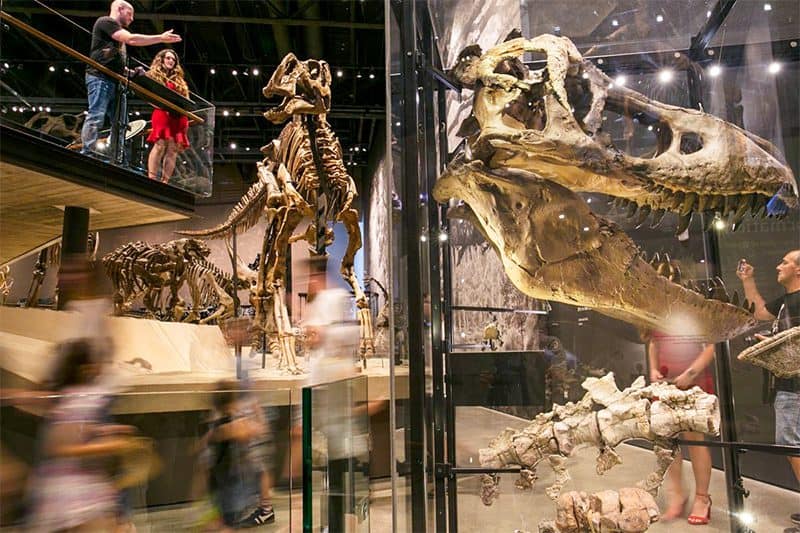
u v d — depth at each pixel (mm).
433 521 1582
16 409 1763
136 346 4555
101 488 1971
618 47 2061
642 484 1759
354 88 10133
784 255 1863
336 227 11602
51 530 1760
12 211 5605
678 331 1886
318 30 9211
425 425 1540
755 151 1785
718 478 1882
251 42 9391
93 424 1975
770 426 1869
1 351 2881
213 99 10102
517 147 1697
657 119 1854
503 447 1762
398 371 1535
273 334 5074
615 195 1861
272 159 5730
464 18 1956
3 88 4289
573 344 1938
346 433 1562
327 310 3531
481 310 1877
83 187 4867
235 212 6793
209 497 2846
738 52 2070
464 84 1872
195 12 8383
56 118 4680
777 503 1822
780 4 1931
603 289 1826
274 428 2930
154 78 5746
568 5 2045
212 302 7512
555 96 1725
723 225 1974
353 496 1559
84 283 2650
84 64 4859
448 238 1888
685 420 1688
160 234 11539
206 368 4941
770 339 1806
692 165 1734
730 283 1959
